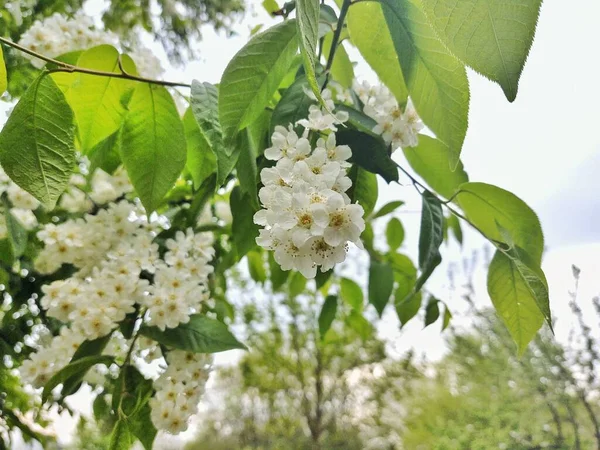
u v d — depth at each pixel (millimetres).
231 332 1061
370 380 7555
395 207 1444
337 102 1042
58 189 773
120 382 1018
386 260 1561
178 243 1231
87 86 1038
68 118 793
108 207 1469
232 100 811
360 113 988
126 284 1091
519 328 1058
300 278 1761
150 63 1314
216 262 1497
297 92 918
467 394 6492
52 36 1269
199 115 888
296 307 6297
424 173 1271
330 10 1062
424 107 884
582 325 4637
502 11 460
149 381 1068
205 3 2104
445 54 822
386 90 1050
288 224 638
